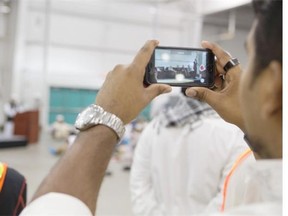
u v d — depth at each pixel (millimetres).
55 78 9773
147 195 1505
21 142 7191
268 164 401
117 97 535
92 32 9953
